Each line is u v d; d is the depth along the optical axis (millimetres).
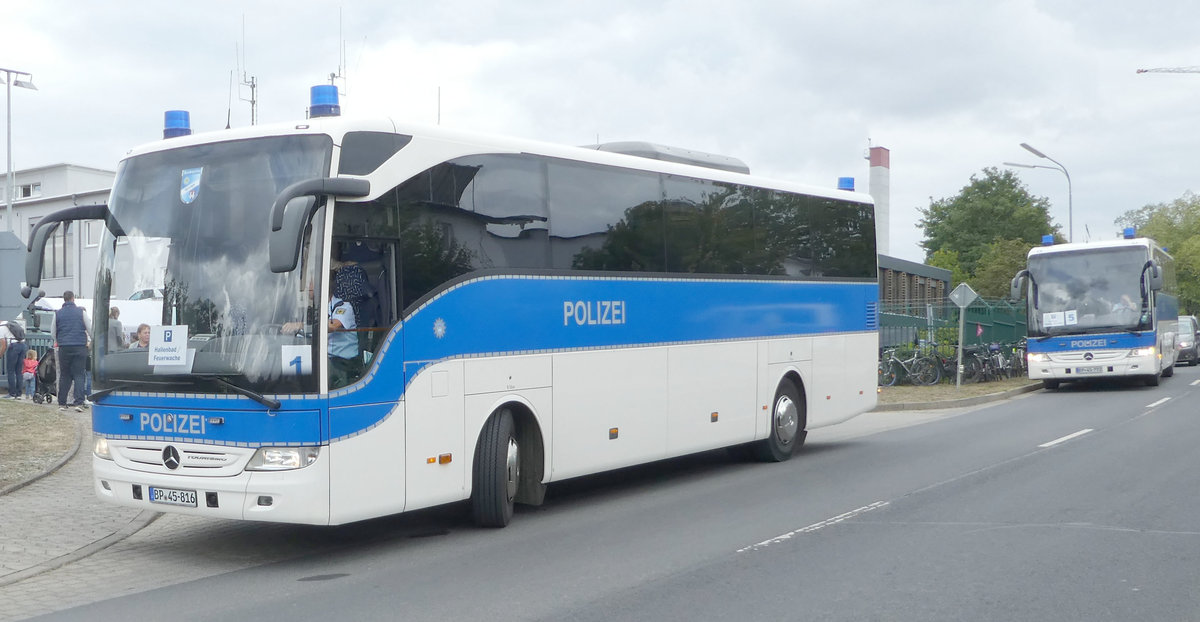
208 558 8570
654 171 11500
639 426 11156
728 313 12578
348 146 8203
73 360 17969
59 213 8781
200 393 8102
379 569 7992
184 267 8352
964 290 26938
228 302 8109
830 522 9320
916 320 30859
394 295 8469
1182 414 19203
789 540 8555
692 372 11945
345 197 8125
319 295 7914
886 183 76750
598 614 6445
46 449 13680
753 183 13172
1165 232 120938
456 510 10594
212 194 8359
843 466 13250
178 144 8625
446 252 8930
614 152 12172
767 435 13383
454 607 6723
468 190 9195
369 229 8289
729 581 7215
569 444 10234
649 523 9602
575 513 10336
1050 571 7352
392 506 8375
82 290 42094
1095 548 8070
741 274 12844
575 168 10445
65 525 9734
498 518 9430
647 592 6965
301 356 7859
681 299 11797
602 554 8242
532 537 9102
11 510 10391
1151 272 26109
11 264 12055
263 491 7828
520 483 9977
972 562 7656
